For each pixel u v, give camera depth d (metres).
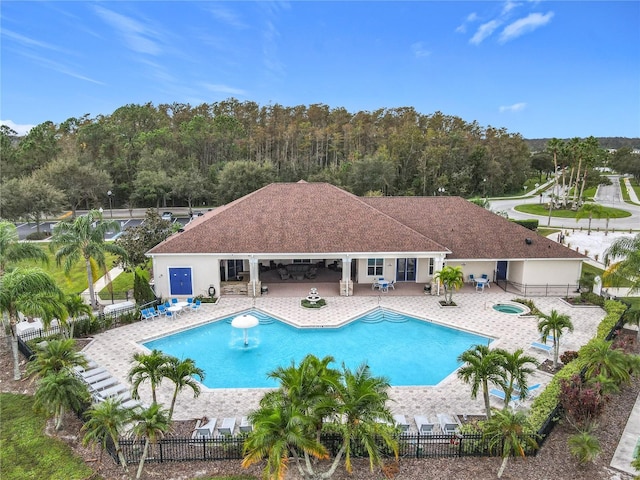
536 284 33.88
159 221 38.53
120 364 22.00
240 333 26.52
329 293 33.16
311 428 13.16
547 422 15.91
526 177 133.62
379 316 29.05
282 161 105.31
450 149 110.94
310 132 109.69
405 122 125.06
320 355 23.61
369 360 23.06
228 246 32.00
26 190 61.91
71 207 80.25
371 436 13.00
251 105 134.75
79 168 76.62
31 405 18.31
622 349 20.66
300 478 13.85
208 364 22.59
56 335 24.11
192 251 31.58
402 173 105.06
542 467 14.51
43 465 14.69
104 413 13.74
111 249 29.75
